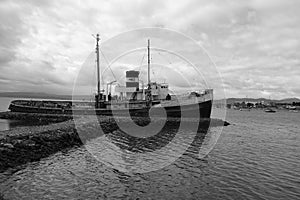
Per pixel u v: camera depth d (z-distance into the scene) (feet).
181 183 44.34
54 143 70.49
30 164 53.26
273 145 93.09
